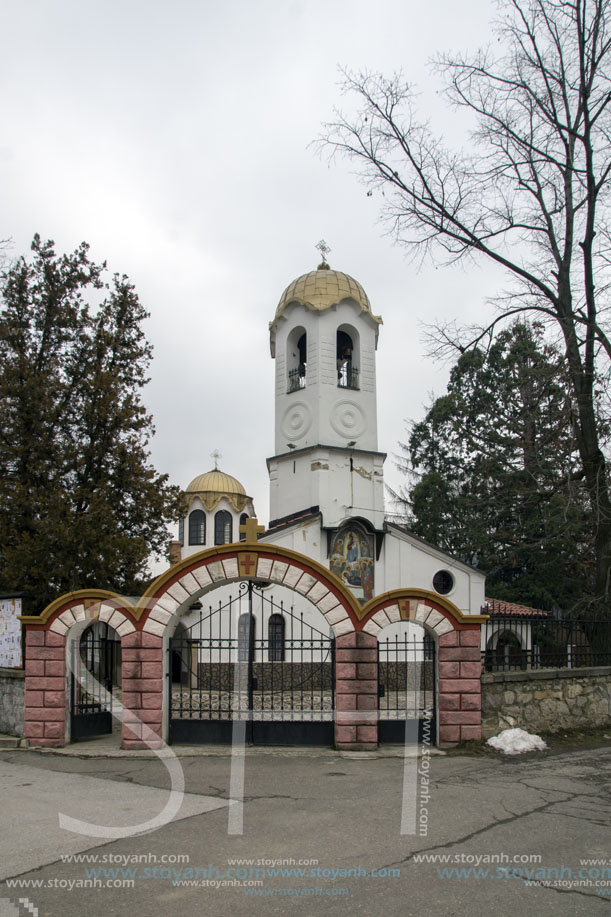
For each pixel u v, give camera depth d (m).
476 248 22.81
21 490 24.58
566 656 17.34
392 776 12.14
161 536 27.42
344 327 35.75
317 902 6.86
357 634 14.70
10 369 25.86
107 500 25.73
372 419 35.22
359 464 34.47
